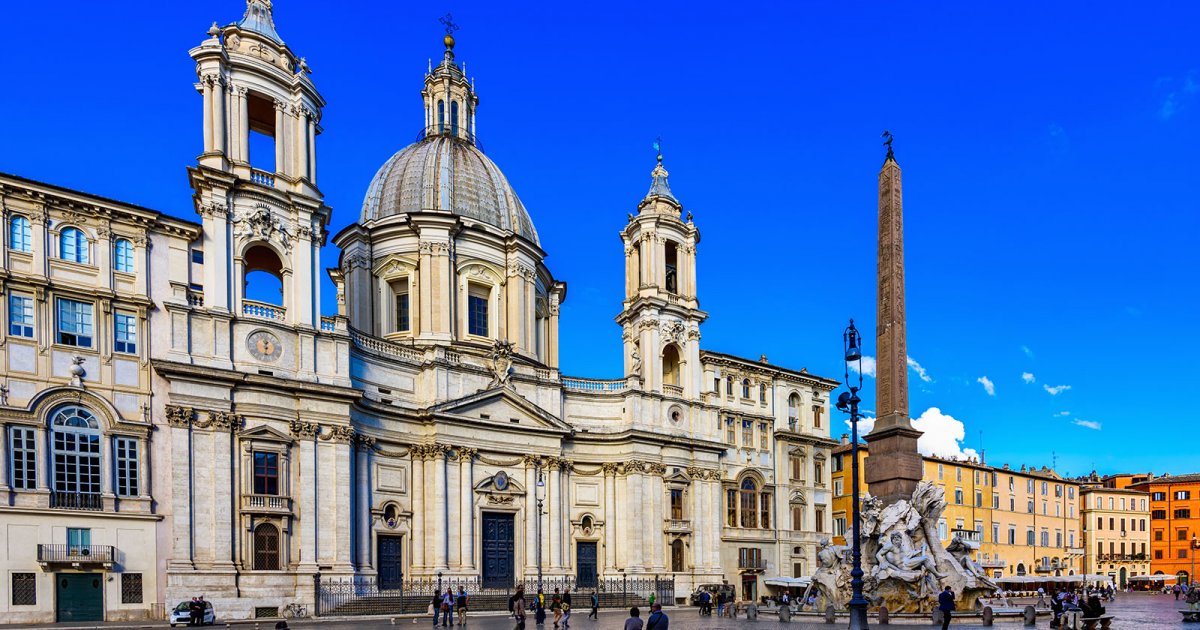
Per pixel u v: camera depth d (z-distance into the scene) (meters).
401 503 59.34
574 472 68.56
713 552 72.00
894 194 49.59
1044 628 37.19
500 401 64.62
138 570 46.12
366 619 48.38
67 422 45.41
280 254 54.38
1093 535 115.19
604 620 49.25
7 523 42.84
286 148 55.69
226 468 49.44
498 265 70.94
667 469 70.69
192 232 50.81
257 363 51.88
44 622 43.19
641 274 74.62
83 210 47.41
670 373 77.31
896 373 48.31
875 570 43.72
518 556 63.94
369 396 58.56
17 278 44.69
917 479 47.38
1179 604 71.62
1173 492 123.56
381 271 69.56
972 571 46.09
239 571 48.88
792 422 81.44
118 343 47.56
